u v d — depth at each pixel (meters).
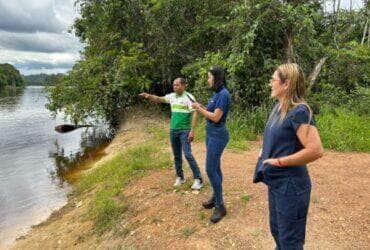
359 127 8.91
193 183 6.02
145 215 5.48
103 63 13.90
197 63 11.71
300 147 2.73
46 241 5.91
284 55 10.88
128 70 13.11
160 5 12.78
